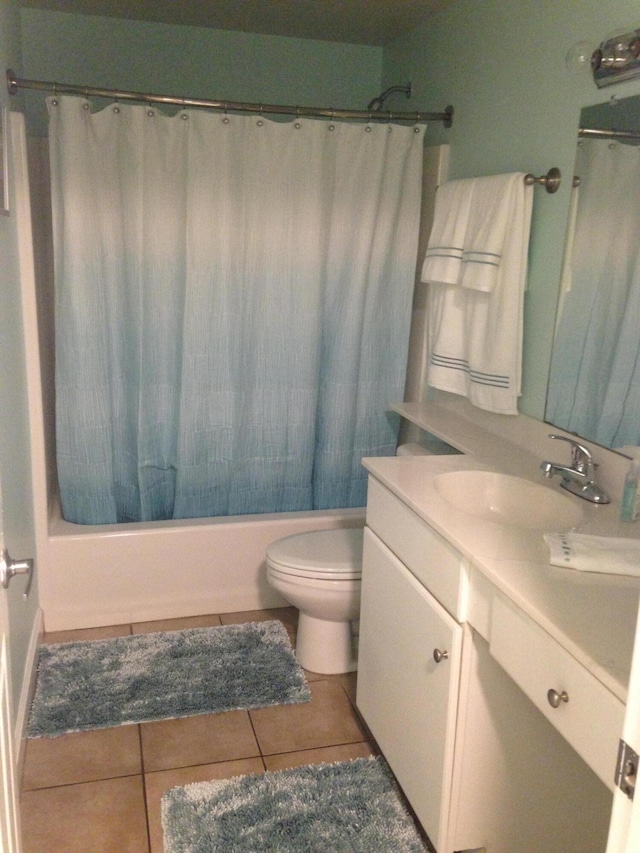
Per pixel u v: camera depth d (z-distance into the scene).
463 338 2.38
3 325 1.97
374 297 2.80
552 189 2.04
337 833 1.80
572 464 1.87
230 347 2.69
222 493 2.86
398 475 1.91
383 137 2.64
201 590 2.76
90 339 2.53
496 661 1.49
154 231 2.54
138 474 2.77
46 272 2.78
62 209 2.41
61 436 2.62
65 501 2.69
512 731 1.58
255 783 1.95
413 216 2.75
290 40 3.12
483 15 2.39
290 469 2.92
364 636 2.09
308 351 2.77
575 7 1.92
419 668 1.71
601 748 1.08
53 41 2.88
